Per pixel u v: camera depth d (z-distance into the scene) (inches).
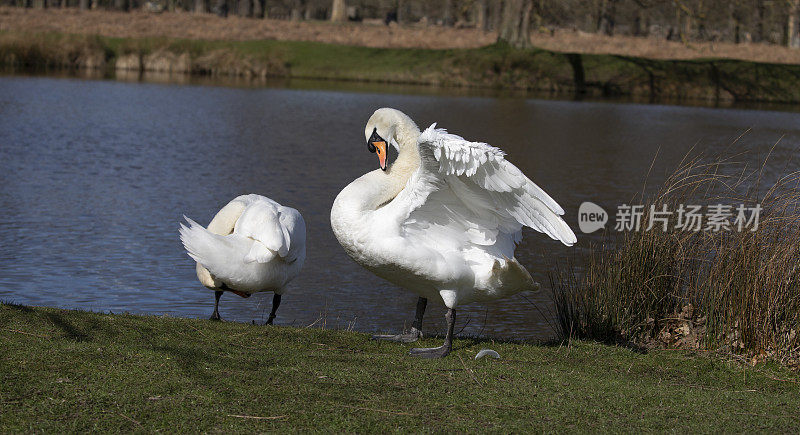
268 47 2065.7
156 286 429.7
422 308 309.6
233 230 335.9
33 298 397.1
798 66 2065.7
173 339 274.7
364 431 198.4
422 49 2105.1
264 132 1063.0
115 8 2918.3
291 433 194.7
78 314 286.5
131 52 1956.2
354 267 483.2
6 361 227.6
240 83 1747.0
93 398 207.9
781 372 292.5
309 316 394.6
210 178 743.7
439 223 281.0
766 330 308.3
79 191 663.8
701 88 1918.1
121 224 560.4
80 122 1066.7
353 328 375.6
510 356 289.7
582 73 1951.3
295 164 834.8
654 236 343.9
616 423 214.8
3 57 1831.9
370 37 2417.6
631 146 1048.2
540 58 1982.0
